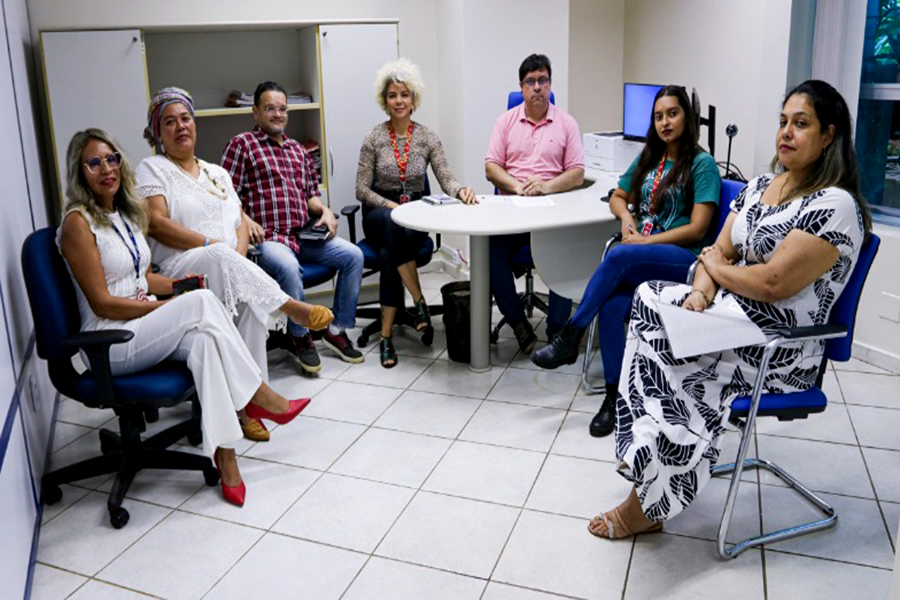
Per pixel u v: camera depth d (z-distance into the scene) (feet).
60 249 8.05
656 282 7.86
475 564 7.09
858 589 6.59
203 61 15.08
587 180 13.99
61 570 7.20
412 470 8.80
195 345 7.97
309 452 9.30
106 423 10.41
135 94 13.42
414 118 16.92
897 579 4.74
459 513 7.91
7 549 6.28
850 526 7.51
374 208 12.82
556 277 11.30
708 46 14.62
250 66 15.47
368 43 14.78
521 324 12.25
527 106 12.94
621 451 7.23
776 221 7.09
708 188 9.42
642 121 12.98
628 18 17.10
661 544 7.32
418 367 11.94
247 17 15.17
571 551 7.23
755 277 7.00
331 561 7.21
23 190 10.17
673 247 9.27
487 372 11.62
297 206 12.46
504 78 15.42
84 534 7.78
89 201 8.13
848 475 8.45
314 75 14.84
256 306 9.52
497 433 9.64
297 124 16.06
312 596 6.73
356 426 9.95
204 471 8.59
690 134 9.66
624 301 9.28
